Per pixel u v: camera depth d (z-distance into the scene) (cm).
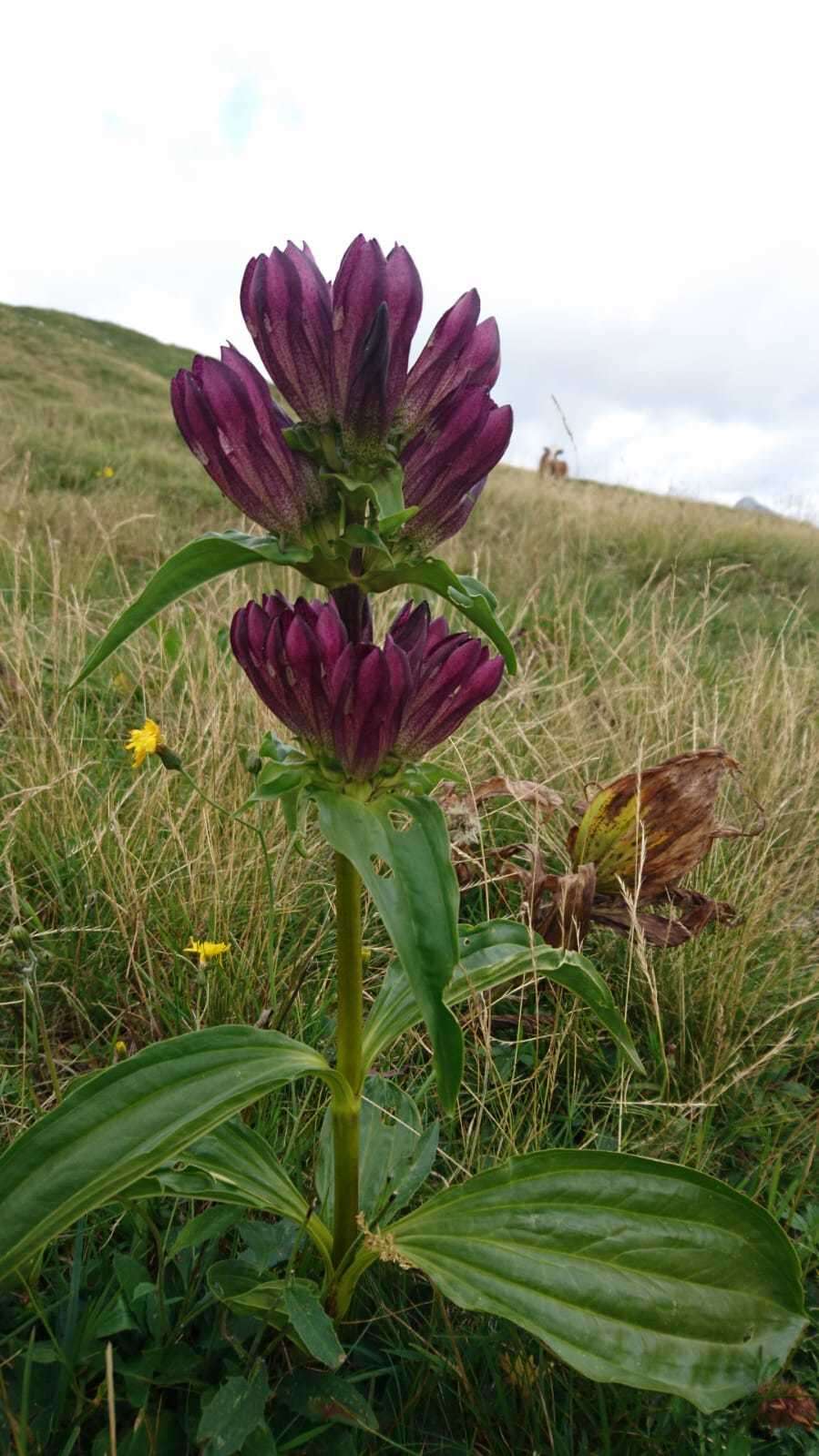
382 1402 24
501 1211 25
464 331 22
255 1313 23
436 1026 20
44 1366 23
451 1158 30
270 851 42
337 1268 25
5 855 40
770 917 44
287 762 22
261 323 21
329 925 40
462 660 22
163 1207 28
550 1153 26
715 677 68
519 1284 24
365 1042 26
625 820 38
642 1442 23
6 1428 22
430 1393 24
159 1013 36
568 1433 23
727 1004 37
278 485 21
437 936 20
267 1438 21
